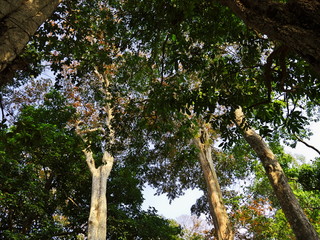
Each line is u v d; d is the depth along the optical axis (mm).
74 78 7348
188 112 5559
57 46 7277
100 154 17906
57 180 17234
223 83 5625
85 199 18266
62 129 15258
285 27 2037
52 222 14898
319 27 1870
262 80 5676
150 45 6965
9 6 2535
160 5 5219
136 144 9305
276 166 8617
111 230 16234
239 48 6133
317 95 4980
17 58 2439
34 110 15562
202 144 17125
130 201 19031
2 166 12664
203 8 5406
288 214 7688
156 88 6020
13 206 12898
